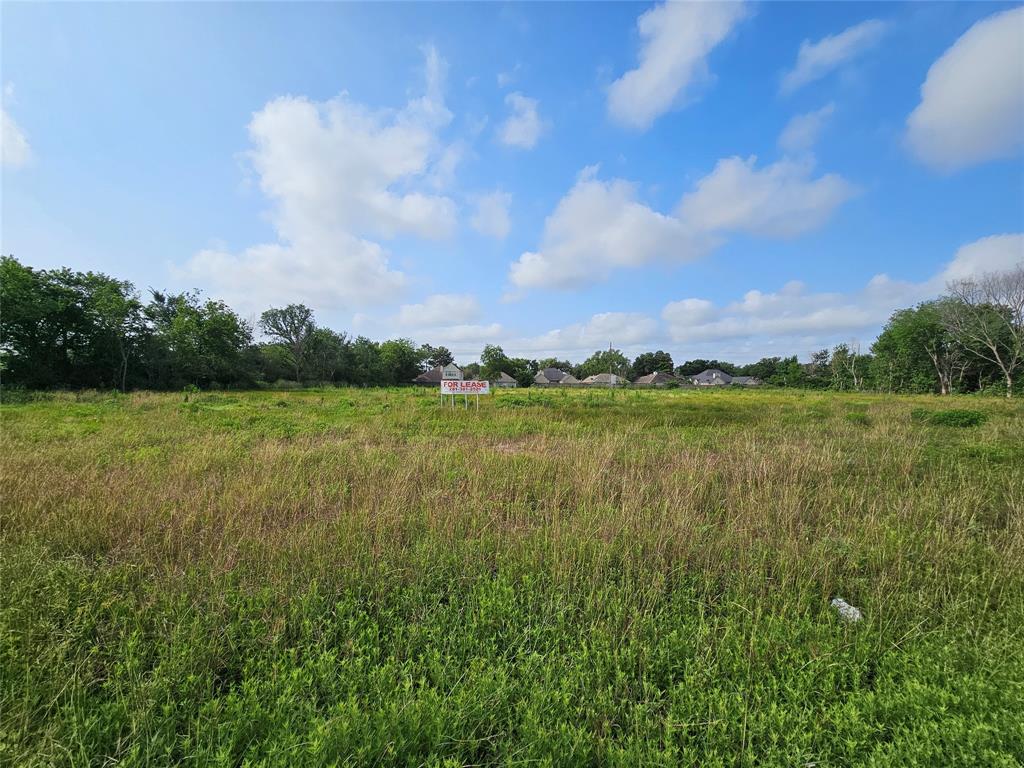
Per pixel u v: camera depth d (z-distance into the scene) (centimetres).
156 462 645
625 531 382
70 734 178
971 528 404
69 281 3388
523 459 669
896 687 209
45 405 1859
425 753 179
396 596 292
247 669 220
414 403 2017
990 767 158
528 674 216
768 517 433
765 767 169
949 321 3722
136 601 275
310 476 583
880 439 908
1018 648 231
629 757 168
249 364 4947
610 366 8150
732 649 239
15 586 274
